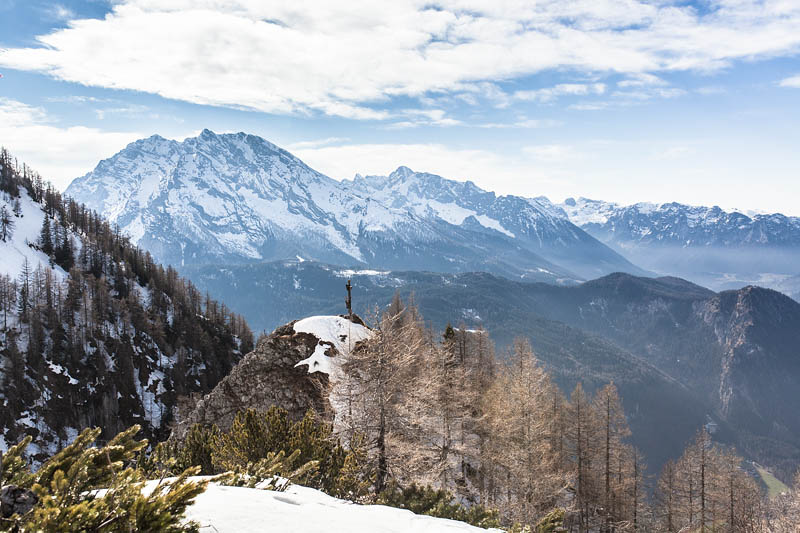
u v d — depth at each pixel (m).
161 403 122.00
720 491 46.47
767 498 61.19
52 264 164.62
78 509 5.95
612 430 50.94
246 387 39.25
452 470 32.41
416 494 21.69
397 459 22.92
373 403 23.44
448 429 32.59
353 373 24.78
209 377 138.75
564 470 47.12
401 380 24.48
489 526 19.20
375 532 9.44
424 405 25.09
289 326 42.47
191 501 6.94
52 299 130.50
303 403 36.34
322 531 8.79
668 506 52.03
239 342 165.25
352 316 43.12
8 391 99.62
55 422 101.69
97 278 161.75
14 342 108.94
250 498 9.86
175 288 177.62
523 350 48.22
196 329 148.62
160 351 136.62
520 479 36.69
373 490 20.47
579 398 49.38
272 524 8.54
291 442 17.98
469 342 58.16
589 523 49.78
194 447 18.81
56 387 107.50
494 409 40.28
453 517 19.66
